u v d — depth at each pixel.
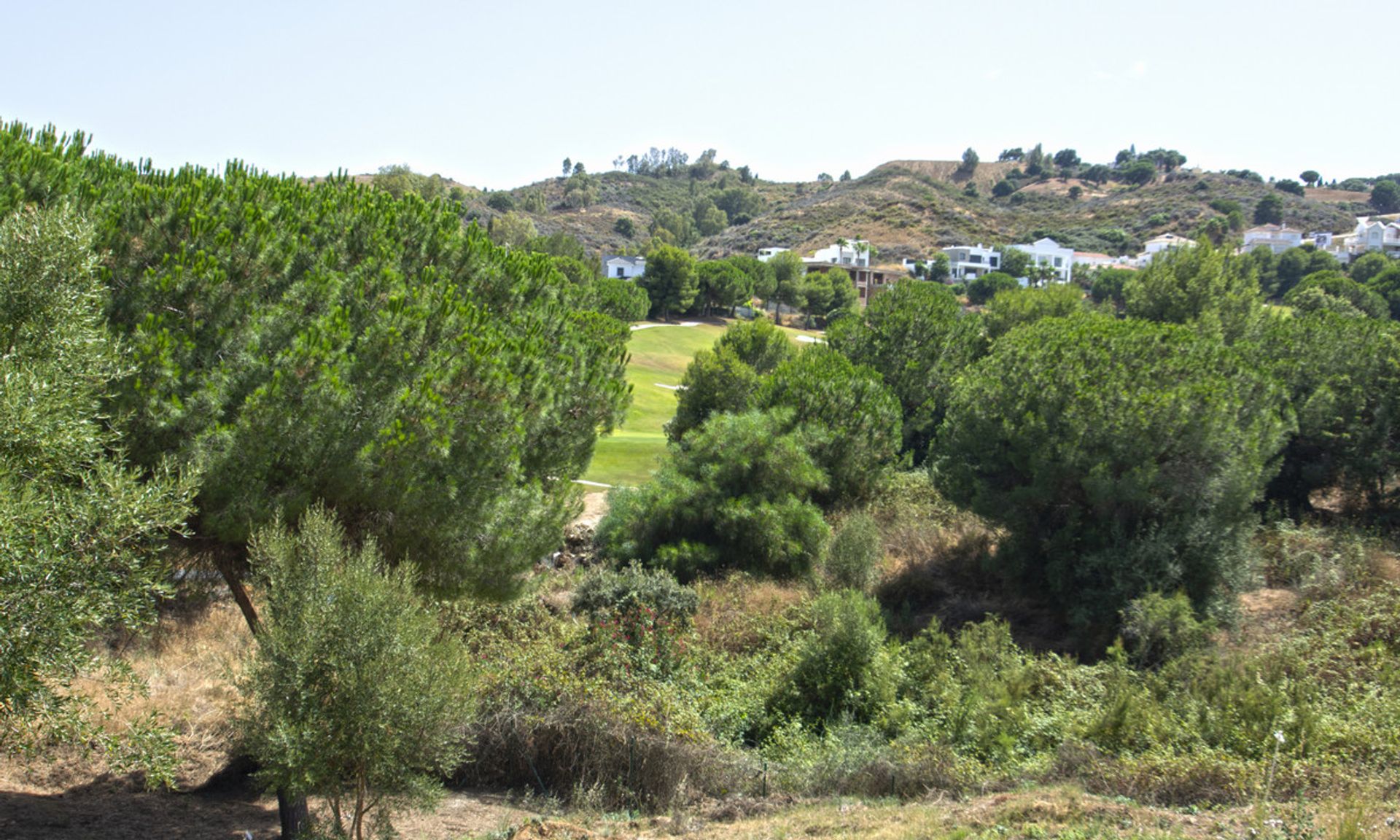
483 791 11.38
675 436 30.27
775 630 17.14
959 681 14.55
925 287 37.31
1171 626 16.19
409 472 9.70
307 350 9.05
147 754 6.57
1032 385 20.16
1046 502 19.72
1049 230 141.88
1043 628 19.28
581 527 22.70
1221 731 11.67
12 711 5.79
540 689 12.10
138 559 6.06
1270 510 23.25
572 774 11.45
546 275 14.11
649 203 199.62
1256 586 19.20
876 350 35.22
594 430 13.45
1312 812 8.61
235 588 10.02
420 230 12.31
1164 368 19.84
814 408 26.03
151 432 8.32
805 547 21.47
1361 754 10.74
